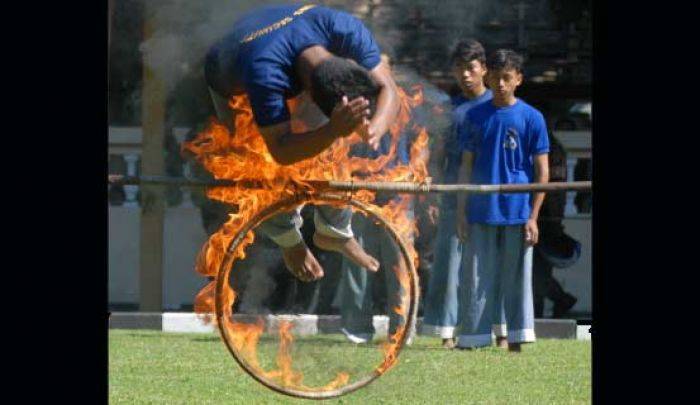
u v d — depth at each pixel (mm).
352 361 22312
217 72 18641
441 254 24500
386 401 19469
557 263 29016
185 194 31812
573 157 31906
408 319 18406
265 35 17859
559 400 19453
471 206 24078
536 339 26531
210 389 20094
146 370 21469
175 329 27359
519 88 30359
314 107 18641
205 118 30266
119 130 32406
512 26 29969
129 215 32531
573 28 30062
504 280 24234
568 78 30062
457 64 24828
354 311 24312
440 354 23469
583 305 31984
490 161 24438
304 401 19453
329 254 28219
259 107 17656
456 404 19203
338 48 18016
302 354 22953
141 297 29312
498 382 20797
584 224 31906
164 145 30219
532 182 24453
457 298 24500
